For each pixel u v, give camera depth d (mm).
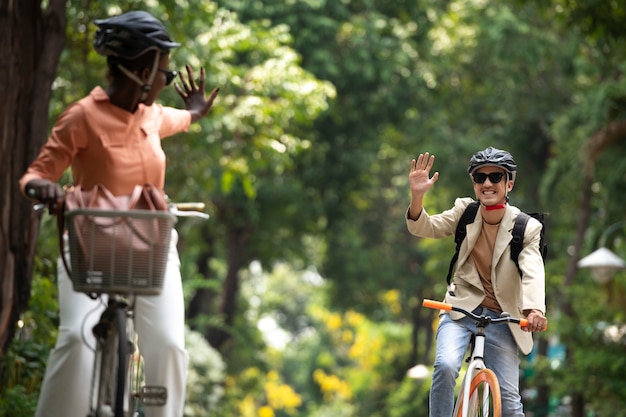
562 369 35250
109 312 9930
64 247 10219
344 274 65438
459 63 54188
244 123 34938
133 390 10617
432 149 54719
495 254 11844
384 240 67000
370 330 78062
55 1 17719
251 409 90250
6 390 16688
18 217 17188
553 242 49188
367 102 50750
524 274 11609
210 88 32781
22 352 17688
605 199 36938
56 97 27672
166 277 10805
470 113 56594
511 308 11875
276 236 55938
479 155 11898
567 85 52906
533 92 53969
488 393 11211
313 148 52750
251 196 36750
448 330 11930
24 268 17406
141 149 10344
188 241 49344
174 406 10641
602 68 46000
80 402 10461
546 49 48656
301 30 46406
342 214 55812
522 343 11914
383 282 66688
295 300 115938
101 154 10203
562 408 44125
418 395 62875
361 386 79000
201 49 32438
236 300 58062
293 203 52031
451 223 12133
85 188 10320
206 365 41469
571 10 30516
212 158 36000
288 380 121312
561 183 40812
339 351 99375
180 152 35188
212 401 41031
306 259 57250
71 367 10445
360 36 48750
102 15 25953
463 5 52562
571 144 39531
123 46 10039
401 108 51906
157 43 10047
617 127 35594
